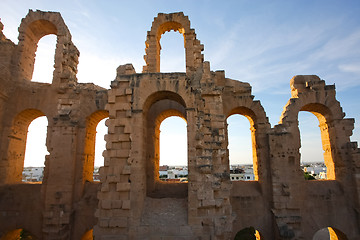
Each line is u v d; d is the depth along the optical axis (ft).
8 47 72.08
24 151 74.43
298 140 68.08
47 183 62.54
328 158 73.77
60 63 71.72
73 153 64.85
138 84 50.52
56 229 59.11
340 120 69.87
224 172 47.85
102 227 43.88
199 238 42.65
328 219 63.57
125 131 47.91
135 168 46.34
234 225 64.23
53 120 66.54
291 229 61.11
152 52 71.10
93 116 71.51
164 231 43.14
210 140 48.55
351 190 65.62
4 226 61.36
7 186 65.16
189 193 45.01
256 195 67.05
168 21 73.82
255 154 73.41
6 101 69.05
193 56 71.61
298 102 70.90
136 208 44.60
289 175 65.67
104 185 45.91
